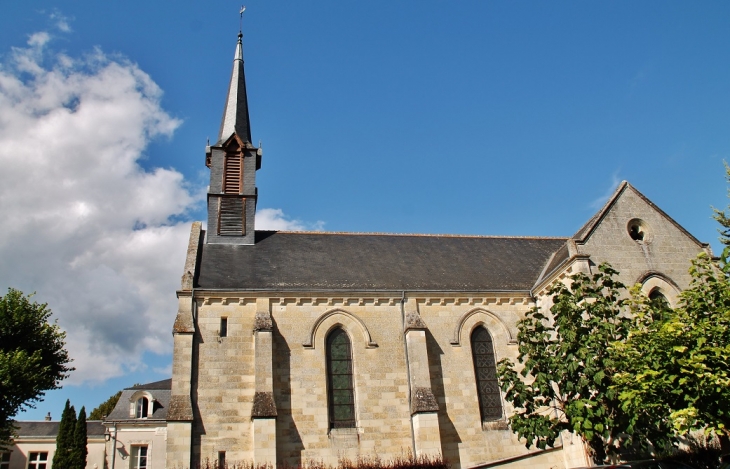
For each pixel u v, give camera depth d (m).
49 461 64.75
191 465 29.77
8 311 40.56
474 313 36.97
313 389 33.03
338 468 31.31
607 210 36.19
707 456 29.22
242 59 50.78
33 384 38.56
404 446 32.72
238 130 45.59
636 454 30.02
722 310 22.58
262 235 42.72
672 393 21.64
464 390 34.81
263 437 29.98
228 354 32.69
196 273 35.75
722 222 36.38
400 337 35.34
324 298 35.22
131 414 60.34
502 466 32.31
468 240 46.25
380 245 43.62
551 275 35.66
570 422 25.95
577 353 25.31
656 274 34.88
